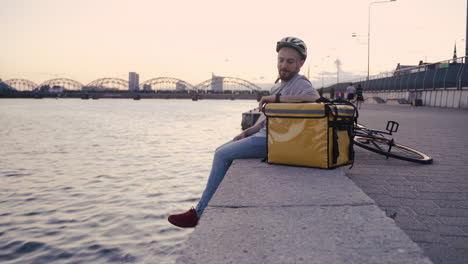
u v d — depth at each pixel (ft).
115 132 85.81
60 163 43.60
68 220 21.89
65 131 90.48
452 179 11.10
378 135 16.58
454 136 24.48
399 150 15.15
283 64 10.94
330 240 5.49
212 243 5.45
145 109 267.39
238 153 11.13
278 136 10.47
